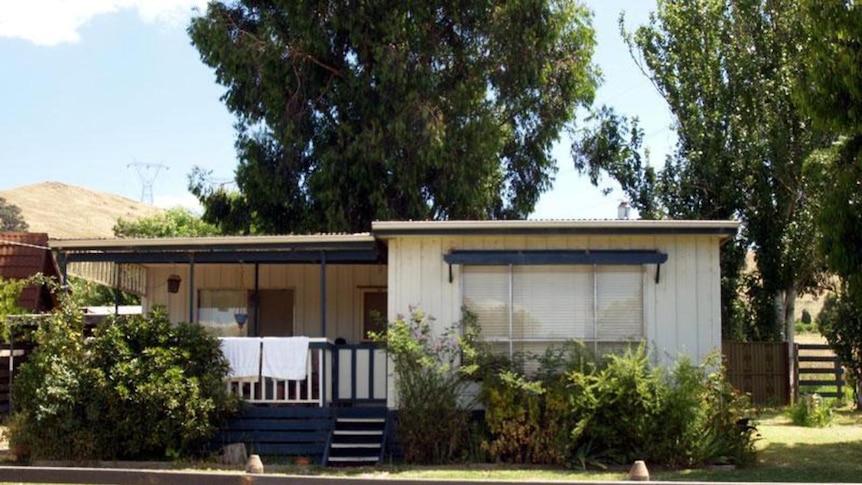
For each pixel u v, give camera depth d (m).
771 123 28.12
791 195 28.28
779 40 28.80
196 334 17.17
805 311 56.28
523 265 17.27
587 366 16.33
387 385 17.30
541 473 15.09
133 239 17.91
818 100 15.95
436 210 29.61
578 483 7.30
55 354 16.80
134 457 16.77
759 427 21.14
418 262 17.42
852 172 15.91
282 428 17.11
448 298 17.30
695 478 14.30
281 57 28.42
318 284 22.11
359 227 29.47
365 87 28.77
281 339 17.34
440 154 28.08
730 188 28.84
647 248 17.20
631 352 16.55
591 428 15.84
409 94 28.02
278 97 28.66
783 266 28.42
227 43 28.34
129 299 35.12
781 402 27.22
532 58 29.66
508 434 16.16
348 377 18.06
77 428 16.42
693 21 30.31
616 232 16.83
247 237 17.75
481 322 17.23
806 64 17.11
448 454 16.42
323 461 16.42
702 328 17.02
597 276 17.22
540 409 16.19
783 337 29.48
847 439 18.84
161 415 16.50
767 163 28.38
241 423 17.16
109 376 16.52
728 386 16.14
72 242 18.02
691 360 16.53
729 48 29.64
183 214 47.34
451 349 16.98
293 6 28.47
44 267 25.64
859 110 15.52
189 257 18.16
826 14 15.70
